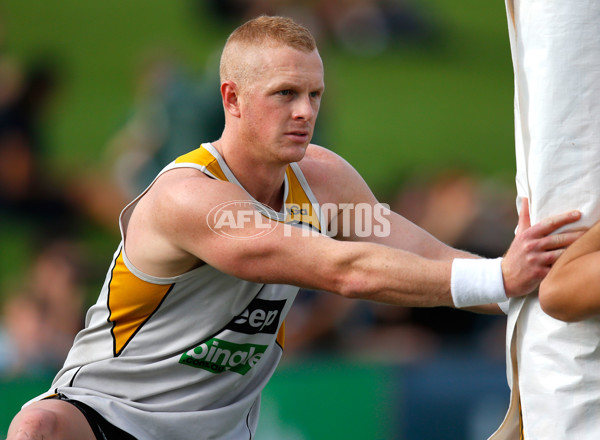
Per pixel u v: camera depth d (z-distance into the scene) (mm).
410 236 11445
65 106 35562
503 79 43188
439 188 27562
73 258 25062
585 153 8758
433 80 42906
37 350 22984
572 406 8758
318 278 9320
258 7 42375
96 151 32594
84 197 30406
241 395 11398
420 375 20312
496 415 20172
